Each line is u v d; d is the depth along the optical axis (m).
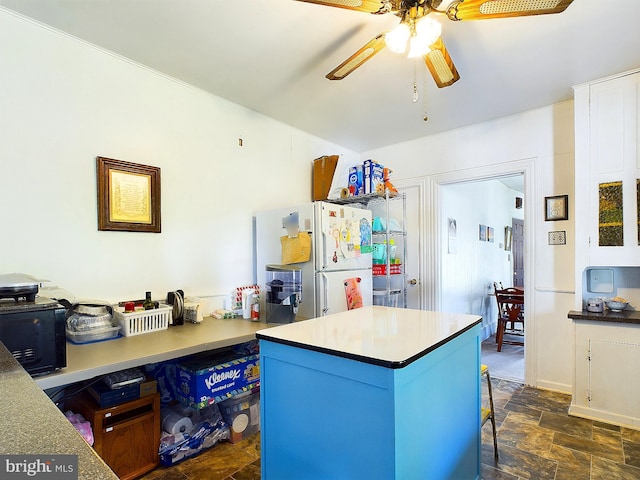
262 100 2.95
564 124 3.01
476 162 3.49
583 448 2.15
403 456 1.11
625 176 2.50
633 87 2.48
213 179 2.82
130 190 2.31
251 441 2.29
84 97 2.12
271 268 2.61
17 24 1.88
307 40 2.12
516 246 7.20
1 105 1.83
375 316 1.83
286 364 1.37
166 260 2.51
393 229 3.72
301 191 3.65
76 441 0.56
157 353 1.67
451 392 1.48
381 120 3.40
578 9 1.83
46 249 1.97
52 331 1.38
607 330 2.49
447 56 1.77
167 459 1.97
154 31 2.03
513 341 4.93
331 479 1.23
